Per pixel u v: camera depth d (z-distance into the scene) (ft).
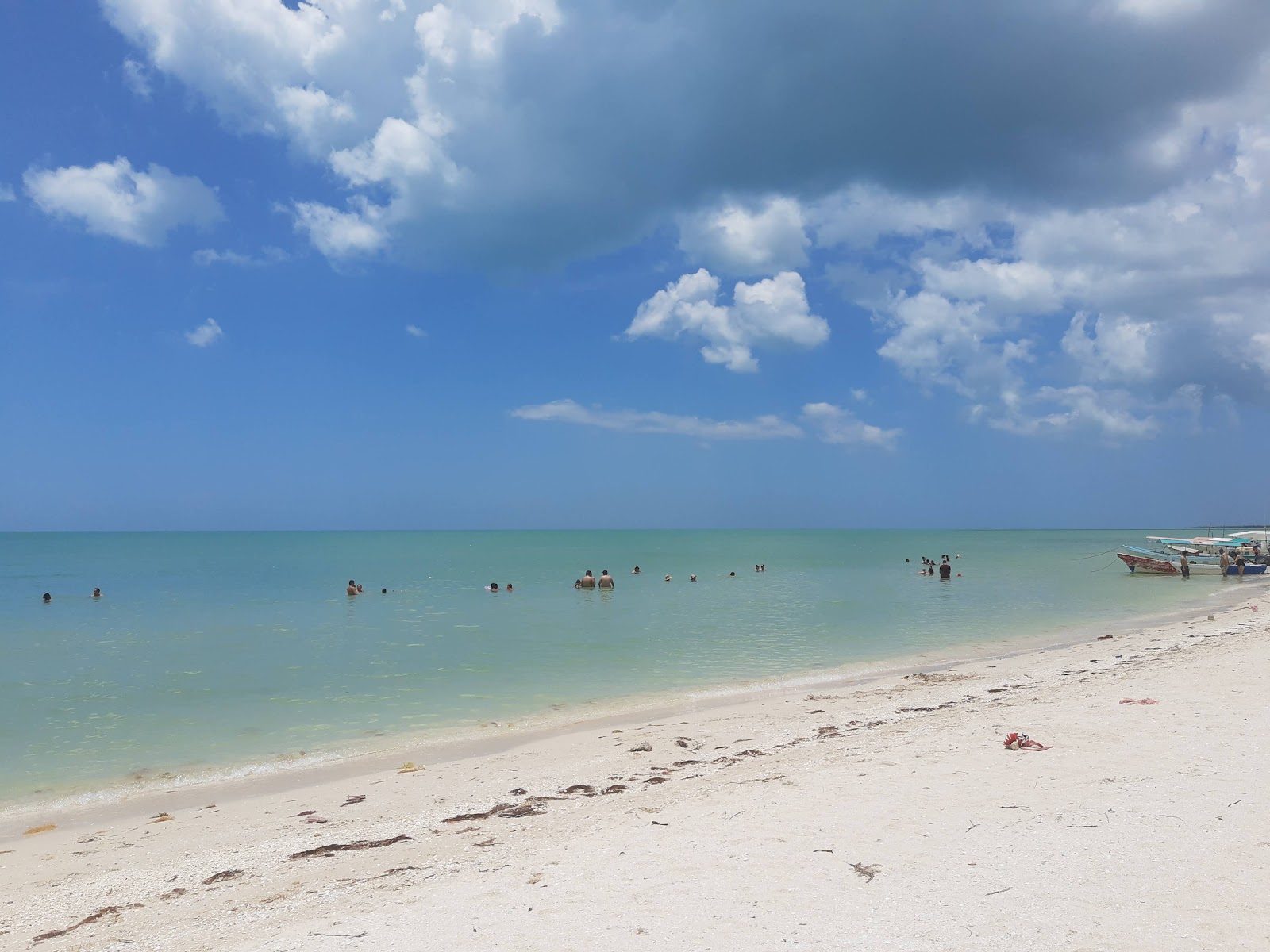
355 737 55.31
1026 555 343.05
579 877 24.86
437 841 32.71
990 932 19.20
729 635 101.50
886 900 21.44
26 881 31.37
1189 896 20.51
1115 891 21.08
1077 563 264.93
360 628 111.86
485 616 126.31
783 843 26.48
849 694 63.31
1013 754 36.35
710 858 25.59
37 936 25.80
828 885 22.77
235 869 31.22
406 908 23.73
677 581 200.13
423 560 327.67
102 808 41.93
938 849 25.04
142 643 99.45
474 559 341.82
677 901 22.30
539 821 34.19
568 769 44.65
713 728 52.95
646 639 98.68
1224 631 86.58
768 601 145.89
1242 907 19.80
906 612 124.26
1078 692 52.24
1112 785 30.42
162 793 44.06
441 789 41.88
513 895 23.88
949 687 63.16
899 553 383.45
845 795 31.89
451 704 64.90
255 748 52.85
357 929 22.29
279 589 181.68
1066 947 18.28
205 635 106.42
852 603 139.95
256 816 39.17
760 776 37.52
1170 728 38.96
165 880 30.68
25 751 52.39
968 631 102.06
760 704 61.41
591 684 72.08
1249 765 31.81
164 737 55.72
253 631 109.29
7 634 108.17
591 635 103.55
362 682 73.67
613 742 50.85
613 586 179.11
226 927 24.61
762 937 19.74
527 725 57.62
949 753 37.81
